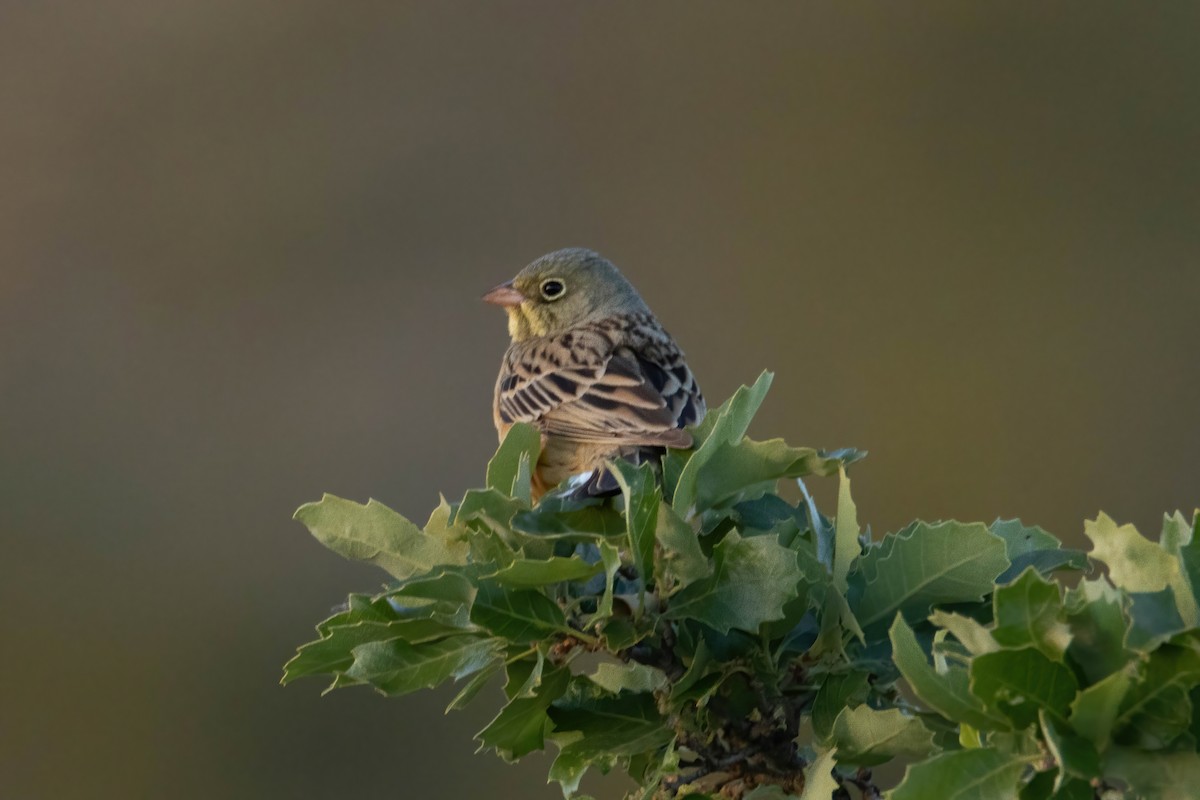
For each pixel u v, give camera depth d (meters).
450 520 6.64
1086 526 5.46
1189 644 4.92
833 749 5.90
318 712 21.50
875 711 5.95
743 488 6.69
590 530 6.44
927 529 6.34
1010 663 5.05
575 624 6.23
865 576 6.48
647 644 6.33
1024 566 6.60
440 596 6.08
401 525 6.65
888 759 5.99
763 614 6.13
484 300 13.93
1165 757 4.96
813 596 6.42
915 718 5.89
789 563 6.12
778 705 6.46
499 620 6.09
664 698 6.33
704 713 6.46
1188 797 4.89
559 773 6.82
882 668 6.32
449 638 6.33
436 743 20.73
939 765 5.11
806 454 6.60
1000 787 5.09
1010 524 7.00
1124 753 4.98
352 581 23.36
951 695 5.19
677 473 7.07
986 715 5.17
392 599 6.36
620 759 7.05
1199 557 5.28
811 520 6.61
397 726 21.05
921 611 6.37
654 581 6.26
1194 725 5.02
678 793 6.48
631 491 6.14
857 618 6.39
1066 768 4.86
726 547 6.21
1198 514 5.29
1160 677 4.98
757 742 6.45
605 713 6.50
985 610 6.38
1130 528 5.36
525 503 6.48
